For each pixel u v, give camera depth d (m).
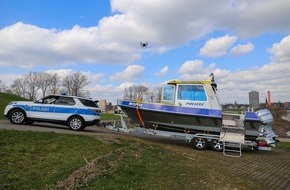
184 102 15.29
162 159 10.73
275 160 14.13
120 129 16.08
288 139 26.95
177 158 11.48
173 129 15.53
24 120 16.00
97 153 10.39
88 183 7.27
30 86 89.75
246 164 12.25
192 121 15.13
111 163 9.06
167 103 15.52
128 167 8.88
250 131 15.13
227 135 14.89
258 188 8.52
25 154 9.41
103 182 7.43
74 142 11.46
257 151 16.95
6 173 7.58
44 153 9.82
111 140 12.71
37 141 10.91
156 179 8.27
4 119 19.31
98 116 16.55
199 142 15.13
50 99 16.25
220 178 9.16
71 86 87.44
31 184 7.00
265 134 15.33
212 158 12.83
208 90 15.10
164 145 14.67
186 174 9.16
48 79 89.88
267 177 10.15
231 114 15.20
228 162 12.28
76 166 8.49
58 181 7.29
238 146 14.62
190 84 15.39
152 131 15.55
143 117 15.70
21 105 16.00
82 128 16.08
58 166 8.47
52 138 11.51
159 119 15.50
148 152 11.54
